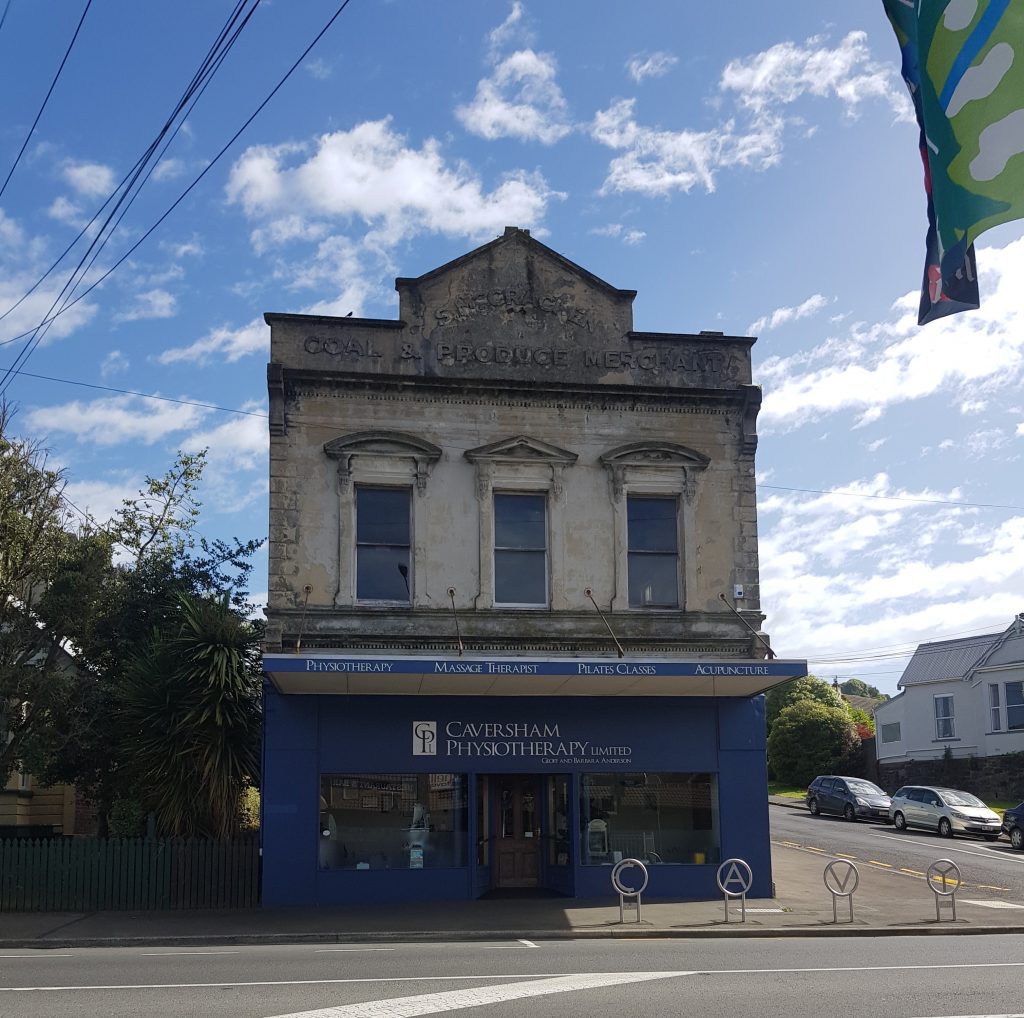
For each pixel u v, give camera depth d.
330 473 21.33
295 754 20.58
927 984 12.02
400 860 20.72
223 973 12.76
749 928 17.69
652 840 21.45
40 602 23.50
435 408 21.83
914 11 10.21
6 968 13.26
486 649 21.22
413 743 20.95
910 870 26.75
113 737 22.84
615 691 21.09
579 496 22.03
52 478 24.38
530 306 22.44
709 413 22.72
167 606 24.05
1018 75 9.21
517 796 22.22
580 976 12.48
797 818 41.91
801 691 59.41
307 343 21.62
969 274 9.26
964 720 47.81
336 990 11.52
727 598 22.14
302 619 20.73
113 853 20.06
